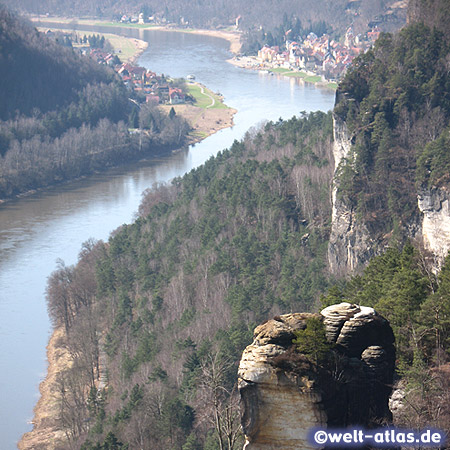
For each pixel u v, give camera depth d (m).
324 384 43.84
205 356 116.88
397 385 59.09
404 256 88.56
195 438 103.31
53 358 159.88
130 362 139.50
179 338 136.62
